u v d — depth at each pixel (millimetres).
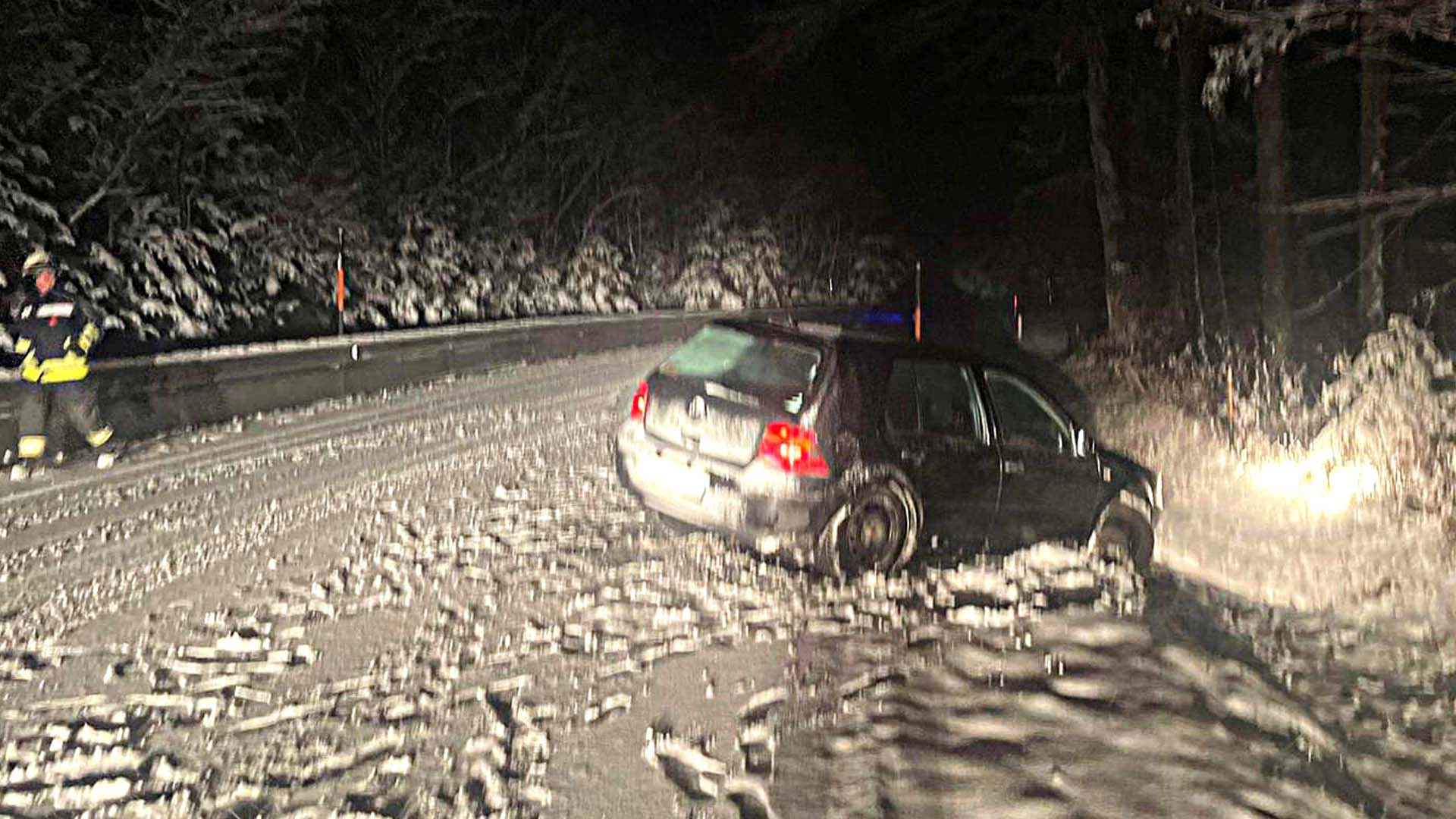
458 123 27516
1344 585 7508
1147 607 6328
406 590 6398
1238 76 11008
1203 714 4766
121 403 11102
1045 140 27375
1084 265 34125
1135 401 16391
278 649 5465
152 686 5004
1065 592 6629
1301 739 4648
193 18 15953
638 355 22297
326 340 15492
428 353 17141
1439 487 9188
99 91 15516
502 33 28266
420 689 5031
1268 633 6238
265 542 7344
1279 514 9602
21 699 4824
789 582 6727
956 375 7457
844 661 5461
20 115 15070
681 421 7219
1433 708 5203
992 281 45062
